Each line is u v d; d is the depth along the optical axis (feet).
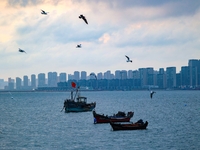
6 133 464.65
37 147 373.81
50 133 459.73
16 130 492.13
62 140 408.26
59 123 563.48
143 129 471.21
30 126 535.19
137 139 405.39
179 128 485.97
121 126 465.06
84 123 553.64
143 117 647.97
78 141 400.67
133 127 467.93
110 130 469.16
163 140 399.24
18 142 401.49
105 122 541.75
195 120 586.04
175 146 370.12
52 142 397.80
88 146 373.81
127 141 395.14
